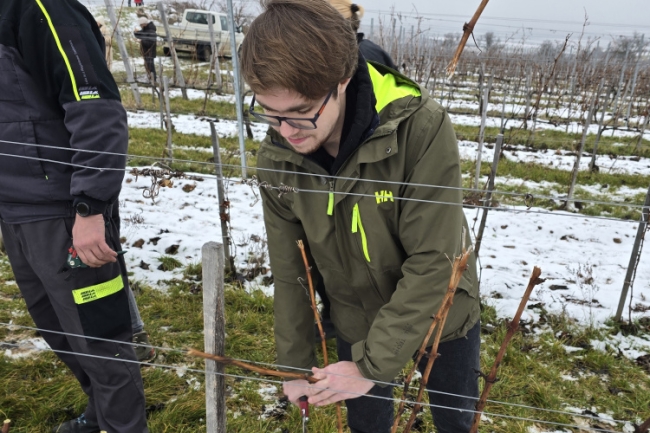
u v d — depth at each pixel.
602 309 3.55
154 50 13.02
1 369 2.61
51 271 1.70
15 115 1.58
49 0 1.51
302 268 1.52
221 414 1.20
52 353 2.76
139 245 4.26
